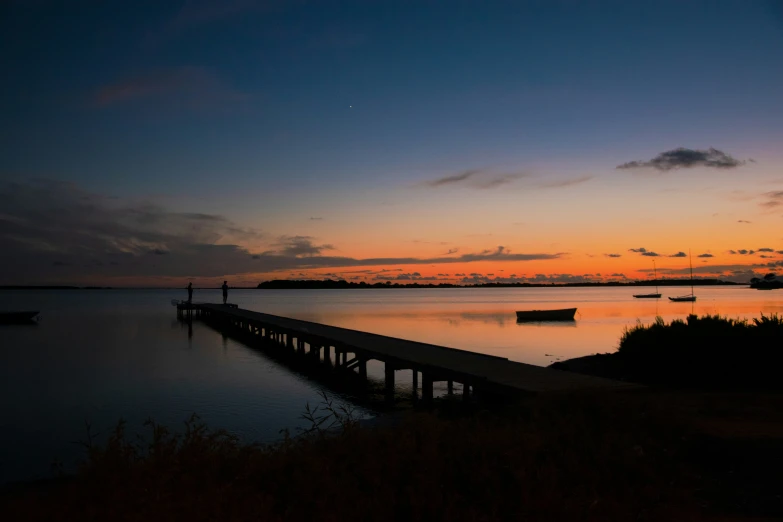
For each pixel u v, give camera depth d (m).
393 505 4.75
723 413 8.55
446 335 34.62
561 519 4.73
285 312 65.44
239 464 5.41
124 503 4.57
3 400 16.00
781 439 6.92
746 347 13.20
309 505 4.71
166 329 41.22
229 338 34.50
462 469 5.23
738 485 5.80
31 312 50.47
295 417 13.77
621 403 7.39
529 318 48.03
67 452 10.84
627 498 5.22
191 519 4.34
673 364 13.78
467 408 12.61
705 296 117.94
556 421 6.75
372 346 18.36
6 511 5.07
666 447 6.47
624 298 125.62
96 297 158.88
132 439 11.56
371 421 10.84
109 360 24.50
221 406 15.09
